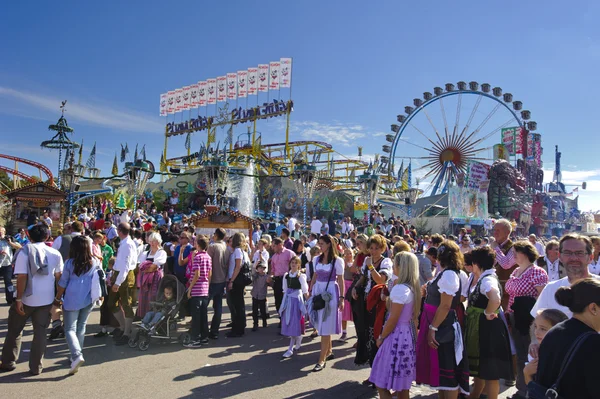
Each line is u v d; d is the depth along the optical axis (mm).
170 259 9164
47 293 5566
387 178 47719
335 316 6270
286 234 10828
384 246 6055
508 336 4629
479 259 4832
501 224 6137
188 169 45938
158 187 39844
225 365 6223
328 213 39438
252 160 41875
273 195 39656
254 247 12328
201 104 55938
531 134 60312
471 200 39250
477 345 4574
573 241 3867
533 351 3152
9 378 5387
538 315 3164
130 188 21422
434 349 4324
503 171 47406
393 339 4496
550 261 5883
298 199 39656
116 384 5309
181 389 5219
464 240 11352
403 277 4629
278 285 8992
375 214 25312
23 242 13742
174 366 6094
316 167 23875
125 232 7152
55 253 5734
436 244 7168
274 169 43906
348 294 7051
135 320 8695
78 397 4859
